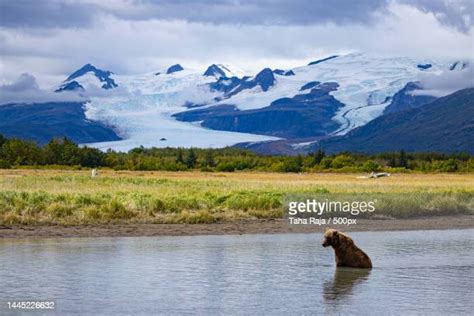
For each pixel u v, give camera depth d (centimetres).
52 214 3425
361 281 2161
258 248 2784
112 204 3591
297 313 1775
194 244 2873
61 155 14425
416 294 1992
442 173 13338
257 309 1805
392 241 3102
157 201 3781
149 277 2159
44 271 2217
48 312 1738
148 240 2977
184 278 2159
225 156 16562
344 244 2378
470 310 1823
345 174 11819
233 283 2103
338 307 1838
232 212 3812
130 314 1736
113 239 2986
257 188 5575
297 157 15325
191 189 5259
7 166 13138
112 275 2178
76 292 1944
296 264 2431
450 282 2158
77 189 5025
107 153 15525
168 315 1736
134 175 9431
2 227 3219
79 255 2528
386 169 13725
